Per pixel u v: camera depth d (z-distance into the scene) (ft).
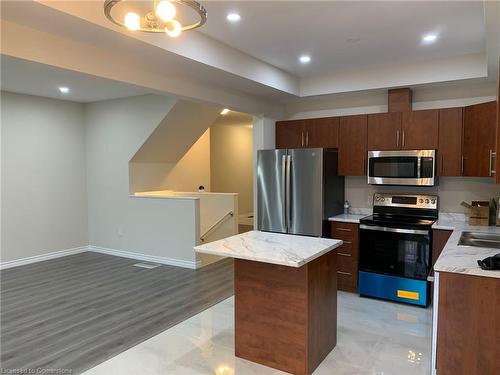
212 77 13.01
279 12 9.58
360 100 16.66
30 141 18.63
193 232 17.70
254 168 17.60
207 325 11.47
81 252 21.12
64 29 8.79
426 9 9.40
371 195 16.28
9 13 7.88
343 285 14.78
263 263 9.08
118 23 6.42
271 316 9.04
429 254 12.81
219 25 10.50
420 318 12.05
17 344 10.18
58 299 13.61
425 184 13.92
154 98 18.10
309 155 14.92
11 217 17.95
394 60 13.92
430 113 13.85
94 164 20.94
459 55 13.26
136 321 11.72
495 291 7.01
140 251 19.54
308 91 16.46
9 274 16.72
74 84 16.01
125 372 8.84
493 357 7.09
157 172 21.30
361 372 8.85
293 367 8.80
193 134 20.56
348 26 10.55
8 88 16.83
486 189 14.01
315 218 14.88
